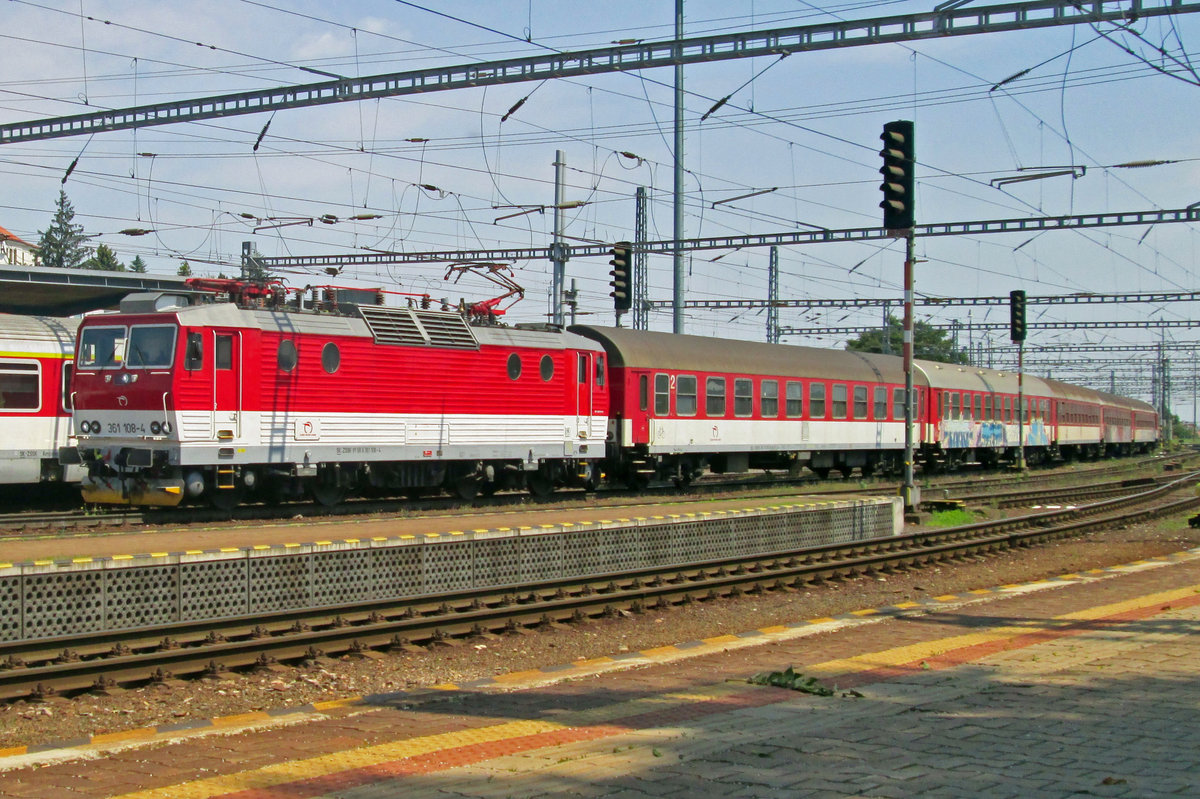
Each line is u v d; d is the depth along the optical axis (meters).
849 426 37.81
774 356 35.09
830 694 9.95
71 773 8.02
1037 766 7.36
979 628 13.87
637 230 43.22
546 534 15.30
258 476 22.05
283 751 8.49
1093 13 15.96
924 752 7.78
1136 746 7.88
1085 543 24.06
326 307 23.12
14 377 22.53
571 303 34.88
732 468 33.69
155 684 10.51
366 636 12.27
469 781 7.37
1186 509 31.97
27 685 9.94
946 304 52.94
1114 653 11.59
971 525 23.88
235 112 20.56
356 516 21.59
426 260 38.94
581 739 8.48
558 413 27.27
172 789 7.48
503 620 13.48
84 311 34.84
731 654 12.60
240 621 11.97
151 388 20.30
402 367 23.81
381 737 8.88
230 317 21.05
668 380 30.66
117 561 11.32
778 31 17.39
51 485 26.58
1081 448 64.62
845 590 17.33
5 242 80.25
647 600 15.20
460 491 26.08
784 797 6.77
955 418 44.91
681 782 7.15
